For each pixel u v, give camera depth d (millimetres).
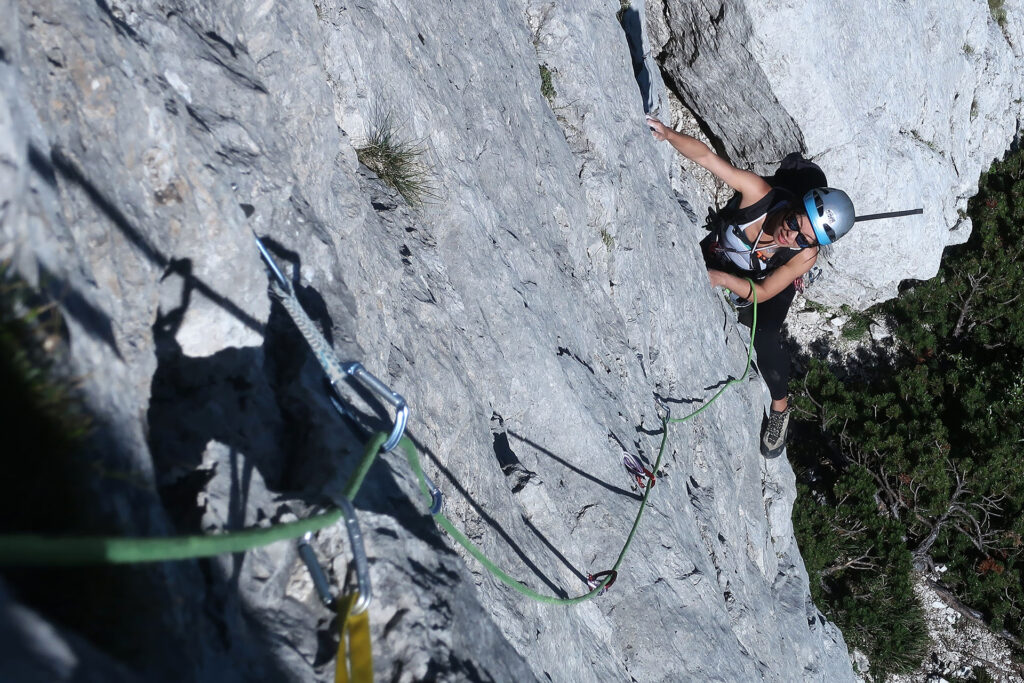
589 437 4691
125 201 1979
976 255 13508
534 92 5598
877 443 11750
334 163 3381
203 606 1739
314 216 2914
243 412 2256
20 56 1689
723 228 6879
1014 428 11703
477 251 4188
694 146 6648
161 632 1555
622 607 4609
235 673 1719
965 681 11164
